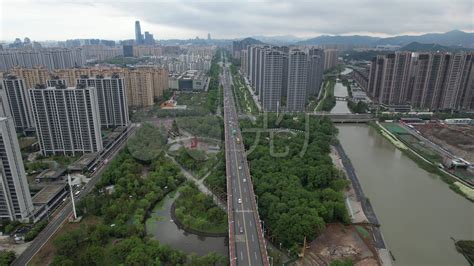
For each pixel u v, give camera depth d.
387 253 194.88
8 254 183.00
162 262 185.62
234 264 167.88
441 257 194.00
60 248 184.75
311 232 197.25
